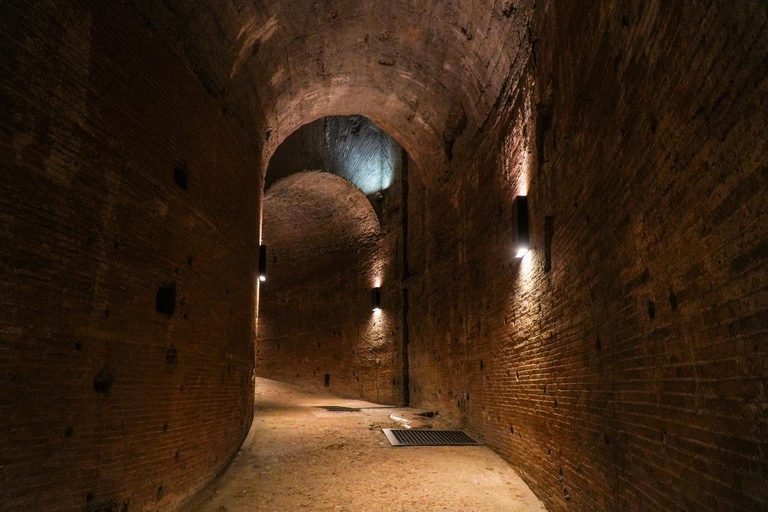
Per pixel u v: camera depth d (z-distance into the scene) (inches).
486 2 272.5
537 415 230.8
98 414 146.3
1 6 120.1
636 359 132.0
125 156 164.1
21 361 121.6
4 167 119.6
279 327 751.7
